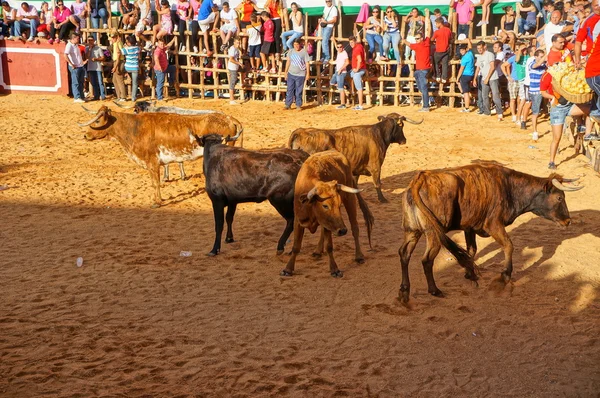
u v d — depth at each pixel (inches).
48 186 567.2
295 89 926.4
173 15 998.4
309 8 955.3
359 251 392.2
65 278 375.6
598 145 595.8
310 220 358.6
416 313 327.9
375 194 534.3
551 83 553.0
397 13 938.7
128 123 505.4
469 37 883.4
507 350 294.5
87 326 318.7
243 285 364.5
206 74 1033.5
